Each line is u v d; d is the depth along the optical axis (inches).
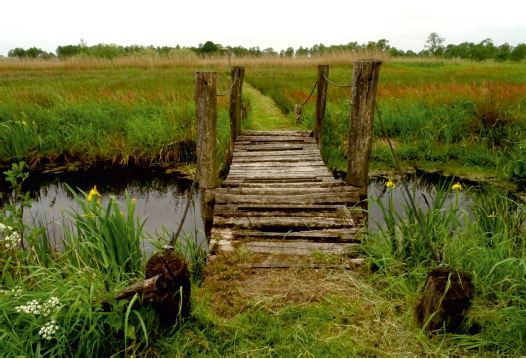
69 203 263.3
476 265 129.3
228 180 224.1
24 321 104.2
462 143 339.0
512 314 108.1
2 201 268.2
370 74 176.2
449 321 102.9
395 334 107.7
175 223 225.5
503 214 176.1
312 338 106.9
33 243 150.2
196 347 104.7
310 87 613.3
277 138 327.9
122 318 104.6
